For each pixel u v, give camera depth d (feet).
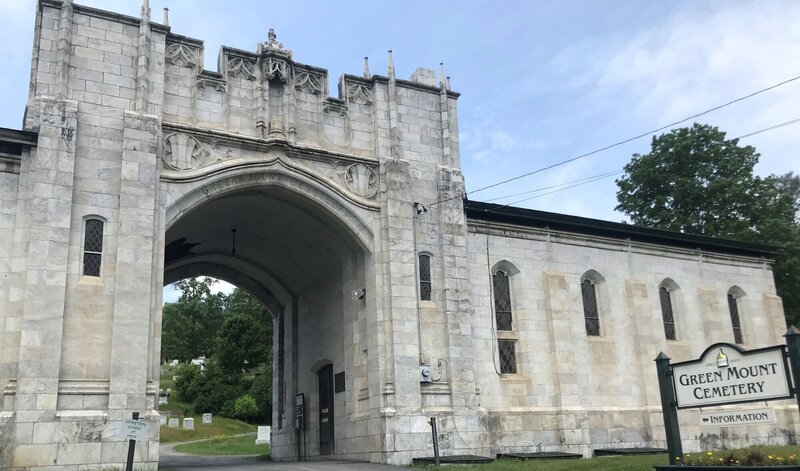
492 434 80.79
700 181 146.41
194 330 281.54
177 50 74.08
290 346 102.68
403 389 74.84
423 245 81.56
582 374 90.02
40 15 68.54
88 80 68.18
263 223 87.76
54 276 61.67
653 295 100.17
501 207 88.89
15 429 57.36
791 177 212.64
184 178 70.33
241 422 201.87
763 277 113.60
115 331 62.75
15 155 65.36
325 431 91.35
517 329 88.12
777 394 42.32
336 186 78.18
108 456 59.93
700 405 46.62
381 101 83.92
